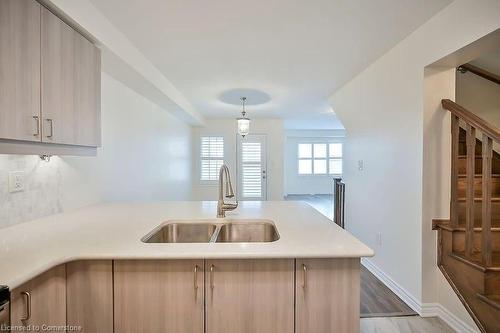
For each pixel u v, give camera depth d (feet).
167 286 4.15
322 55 8.95
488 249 5.88
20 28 4.09
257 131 22.12
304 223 5.80
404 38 7.77
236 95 14.23
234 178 22.12
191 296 4.16
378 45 8.23
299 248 4.21
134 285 4.13
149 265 4.13
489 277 5.86
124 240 4.54
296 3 6.04
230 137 22.09
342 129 31.22
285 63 9.69
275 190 22.18
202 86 12.59
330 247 4.25
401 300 8.00
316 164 33.63
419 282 7.29
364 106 10.44
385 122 8.95
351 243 4.45
